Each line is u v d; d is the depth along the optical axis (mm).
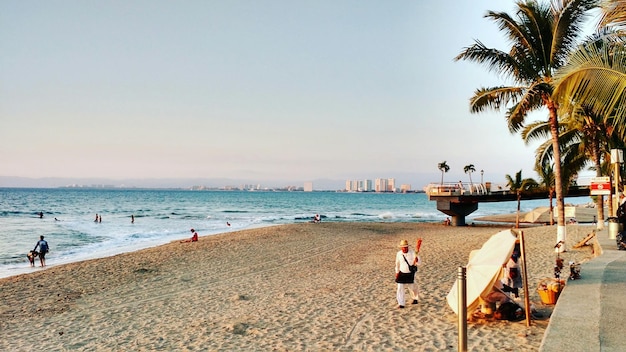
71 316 11539
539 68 18062
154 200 141000
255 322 10000
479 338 7500
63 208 86688
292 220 59781
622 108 8336
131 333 9727
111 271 18281
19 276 17594
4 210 76375
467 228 42219
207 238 31922
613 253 12164
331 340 8375
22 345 9266
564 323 5918
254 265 19109
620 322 5918
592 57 8617
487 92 18156
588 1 16219
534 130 21891
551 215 37875
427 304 10578
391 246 25578
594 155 23812
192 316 10922
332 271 16984
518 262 8922
